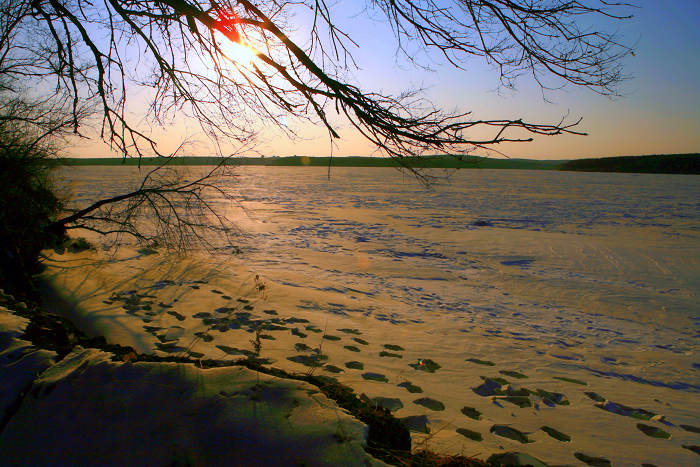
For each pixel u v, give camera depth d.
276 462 1.98
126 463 2.07
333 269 12.98
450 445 3.63
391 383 5.19
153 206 9.00
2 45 5.01
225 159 5.91
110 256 11.58
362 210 31.91
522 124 2.79
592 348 7.76
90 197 30.94
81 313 7.24
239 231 18.84
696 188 66.88
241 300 8.49
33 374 2.62
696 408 5.36
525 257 16.17
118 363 2.66
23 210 8.27
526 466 3.23
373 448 2.20
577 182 85.88
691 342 8.59
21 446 2.20
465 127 2.95
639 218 29.22
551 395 5.32
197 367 2.66
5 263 7.80
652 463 3.81
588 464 3.66
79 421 2.27
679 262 15.62
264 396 2.37
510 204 38.44
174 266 10.93
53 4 4.19
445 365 6.06
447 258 15.66
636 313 10.43
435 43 3.62
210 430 2.15
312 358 5.75
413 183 71.25
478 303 10.45
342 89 3.38
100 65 4.49
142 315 7.21
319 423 2.19
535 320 9.38
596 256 16.48
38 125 7.88
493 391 5.26
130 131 4.82
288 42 3.52
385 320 8.17
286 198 41.00
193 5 3.74
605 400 5.33
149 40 4.17
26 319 3.58
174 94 4.63
